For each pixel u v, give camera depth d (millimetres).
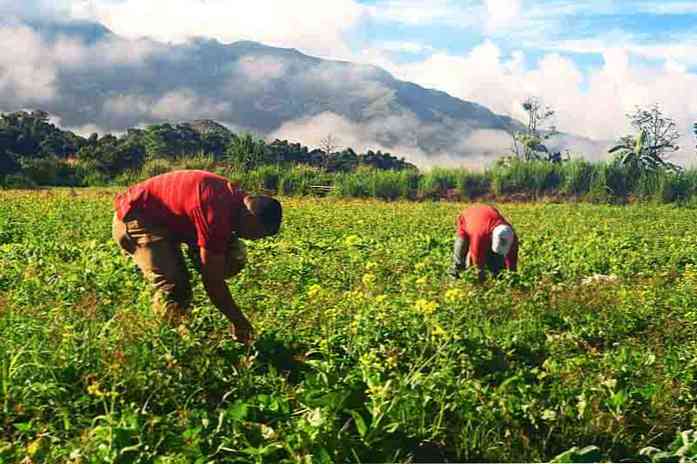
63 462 4930
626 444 5859
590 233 20594
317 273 11086
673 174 39938
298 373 6742
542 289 9898
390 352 6570
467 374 6332
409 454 5480
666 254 15398
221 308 6801
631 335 8758
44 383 5688
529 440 5730
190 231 7094
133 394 5805
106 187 45312
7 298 7941
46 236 15445
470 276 9633
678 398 6527
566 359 7129
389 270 11820
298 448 5000
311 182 40750
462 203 37438
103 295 8242
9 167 51250
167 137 75625
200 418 5406
